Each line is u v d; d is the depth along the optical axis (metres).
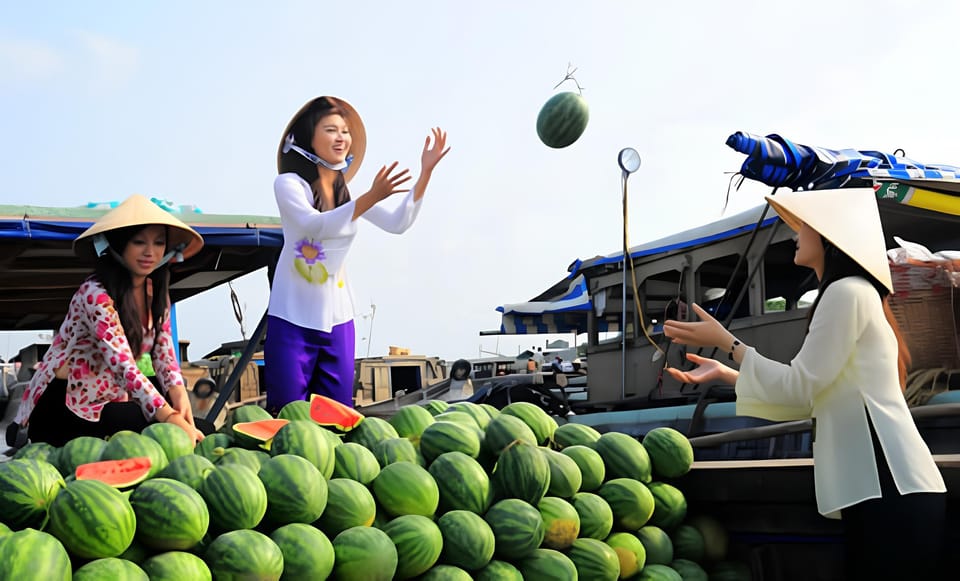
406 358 17.09
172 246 4.42
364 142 5.21
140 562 2.46
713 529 3.83
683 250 10.00
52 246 7.19
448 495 3.23
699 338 3.13
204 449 3.36
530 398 11.30
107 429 4.25
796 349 8.30
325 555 2.71
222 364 14.31
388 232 5.01
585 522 3.50
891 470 2.73
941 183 7.60
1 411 14.04
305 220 4.67
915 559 2.70
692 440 5.67
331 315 4.83
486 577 3.10
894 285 6.27
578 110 5.61
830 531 3.52
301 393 4.74
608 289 11.32
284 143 5.00
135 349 4.27
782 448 6.77
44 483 2.55
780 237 8.66
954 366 6.10
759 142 7.80
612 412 9.64
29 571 2.09
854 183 7.52
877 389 2.83
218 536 2.62
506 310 18.48
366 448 3.36
